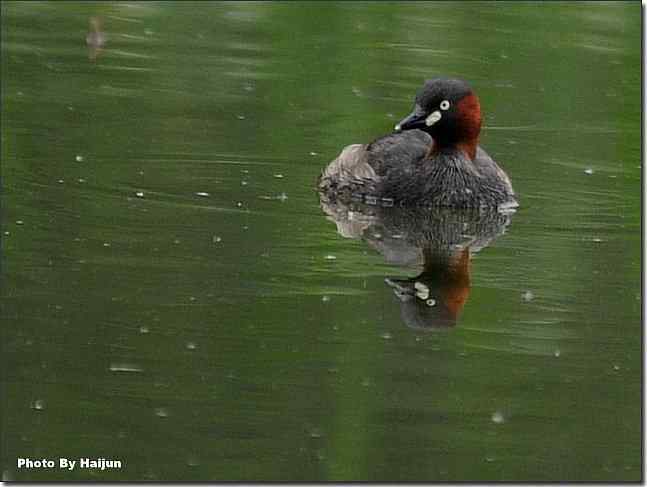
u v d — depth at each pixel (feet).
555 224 54.95
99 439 36.88
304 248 50.70
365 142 62.90
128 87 68.49
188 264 48.11
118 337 42.24
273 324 43.73
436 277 48.34
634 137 65.41
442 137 57.52
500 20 80.53
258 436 37.19
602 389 40.22
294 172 59.41
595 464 36.29
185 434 37.01
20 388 39.17
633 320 45.06
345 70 72.13
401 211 56.39
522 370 41.29
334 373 40.60
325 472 35.55
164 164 59.00
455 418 38.34
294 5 81.46
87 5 82.38
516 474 35.70
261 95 68.18
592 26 79.87
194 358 41.11
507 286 47.96
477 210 56.75
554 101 69.46
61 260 47.93
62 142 60.70
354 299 45.98
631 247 52.16
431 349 42.57
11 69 69.97
